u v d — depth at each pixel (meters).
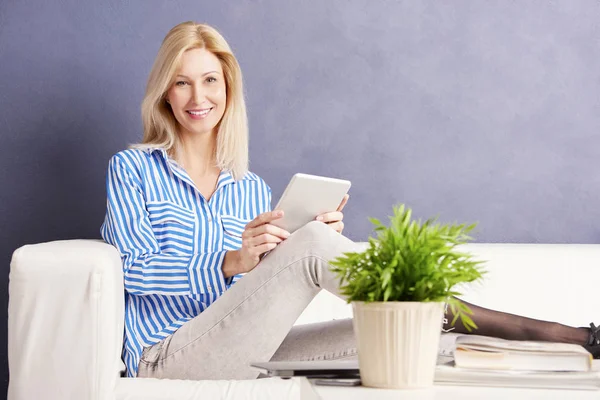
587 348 1.63
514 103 2.49
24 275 1.50
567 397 1.02
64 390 1.48
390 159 2.47
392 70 2.47
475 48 2.48
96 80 2.41
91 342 1.49
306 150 2.46
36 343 1.49
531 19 2.49
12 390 1.49
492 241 2.48
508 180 2.48
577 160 2.49
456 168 2.48
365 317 1.10
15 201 2.39
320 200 1.76
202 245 2.02
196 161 2.16
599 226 2.49
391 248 1.10
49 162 2.40
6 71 2.39
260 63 2.46
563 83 2.49
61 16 2.41
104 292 1.50
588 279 2.18
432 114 2.48
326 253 1.62
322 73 2.47
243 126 2.19
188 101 2.07
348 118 2.47
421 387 1.09
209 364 1.73
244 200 2.17
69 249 1.53
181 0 2.44
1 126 2.39
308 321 2.18
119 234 1.90
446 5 2.48
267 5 2.46
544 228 2.49
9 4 2.39
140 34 2.42
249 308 1.67
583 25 2.49
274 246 1.75
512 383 1.11
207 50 2.12
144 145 2.07
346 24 2.47
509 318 1.67
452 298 1.17
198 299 1.91
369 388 1.10
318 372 1.20
